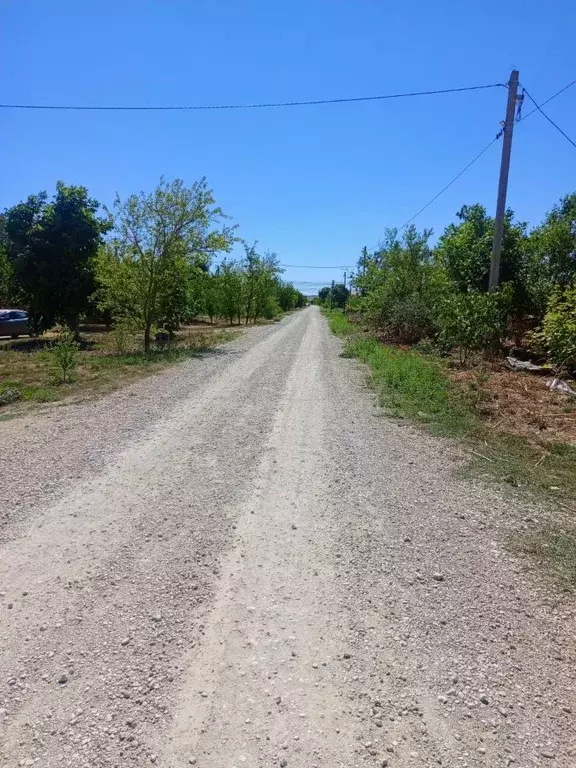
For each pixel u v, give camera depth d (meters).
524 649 2.81
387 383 10.27
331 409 8.36
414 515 4.44
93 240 21.91
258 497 4.77
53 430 6.91
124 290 16.53
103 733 2.22
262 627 2.94
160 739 2.19
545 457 5.94
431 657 2.73
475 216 17.77
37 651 2.71
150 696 2.42
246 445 6.35
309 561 3.67
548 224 18.55
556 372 11.09
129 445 6.25
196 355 15.56
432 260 21.02
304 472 5.44
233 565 3.60
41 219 21.67
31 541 3.87
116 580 3.38
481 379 9.50
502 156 12.48
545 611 3.15
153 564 3.58
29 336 25.31
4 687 2.46
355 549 3.85
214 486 5.01
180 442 6.43
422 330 18.50
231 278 36.78
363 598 3.24
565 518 4.43
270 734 2.23
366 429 7.14
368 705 2.40
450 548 3.89
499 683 2.56
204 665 2.63
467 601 3.23
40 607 3.08
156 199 16.22
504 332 14.03
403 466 5.66
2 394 9.09
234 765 2.08
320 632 2.91
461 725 2.30
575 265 15.46
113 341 18.02
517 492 4.97
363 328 26.48
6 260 31.05
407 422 7.50
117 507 4.48
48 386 10.27
